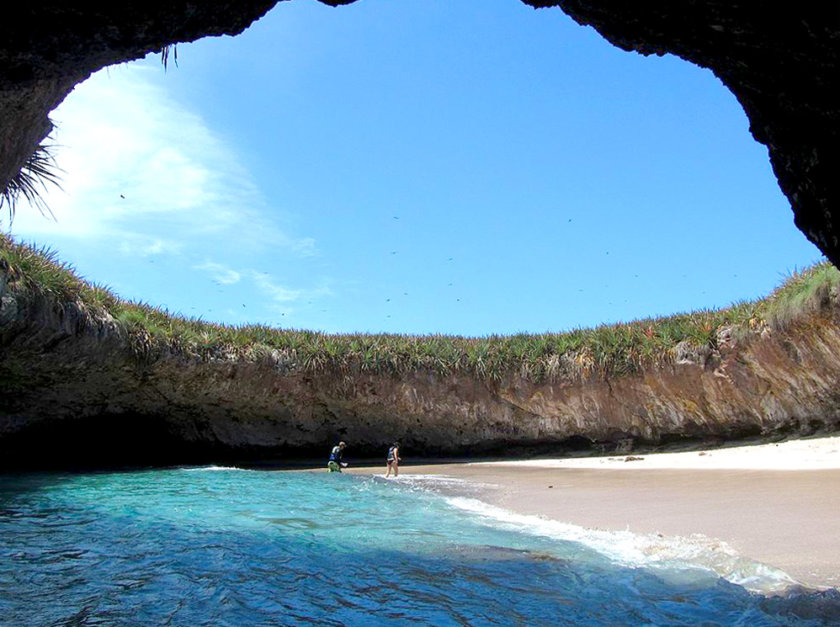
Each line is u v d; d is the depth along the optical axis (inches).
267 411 949.8
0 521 367.2
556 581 219.5
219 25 160.9
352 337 1042.1
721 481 470.9
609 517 355.3
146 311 876.6
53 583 226.7
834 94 161.6
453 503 452.8
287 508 425.4
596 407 887.1
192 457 959.6
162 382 843.4
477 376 957.8
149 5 143.0
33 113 172.4
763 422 755.4
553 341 967.0
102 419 860.0
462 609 191.8
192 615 190.9
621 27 180.7
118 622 185.0
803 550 241.1
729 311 816.3
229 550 281.7
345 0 174.9
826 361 671.8
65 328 682.8
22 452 812.6
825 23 143.9
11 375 697.0
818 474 454.6
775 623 164.1
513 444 966.4
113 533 327.3
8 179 186.5
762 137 198.7
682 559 243.9
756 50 166.1
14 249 653.9
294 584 223.3
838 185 178.1
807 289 668.7
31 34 139.6
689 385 803.4
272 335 968.9
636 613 180.9
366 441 1010.1
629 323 946.7
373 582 224.2
